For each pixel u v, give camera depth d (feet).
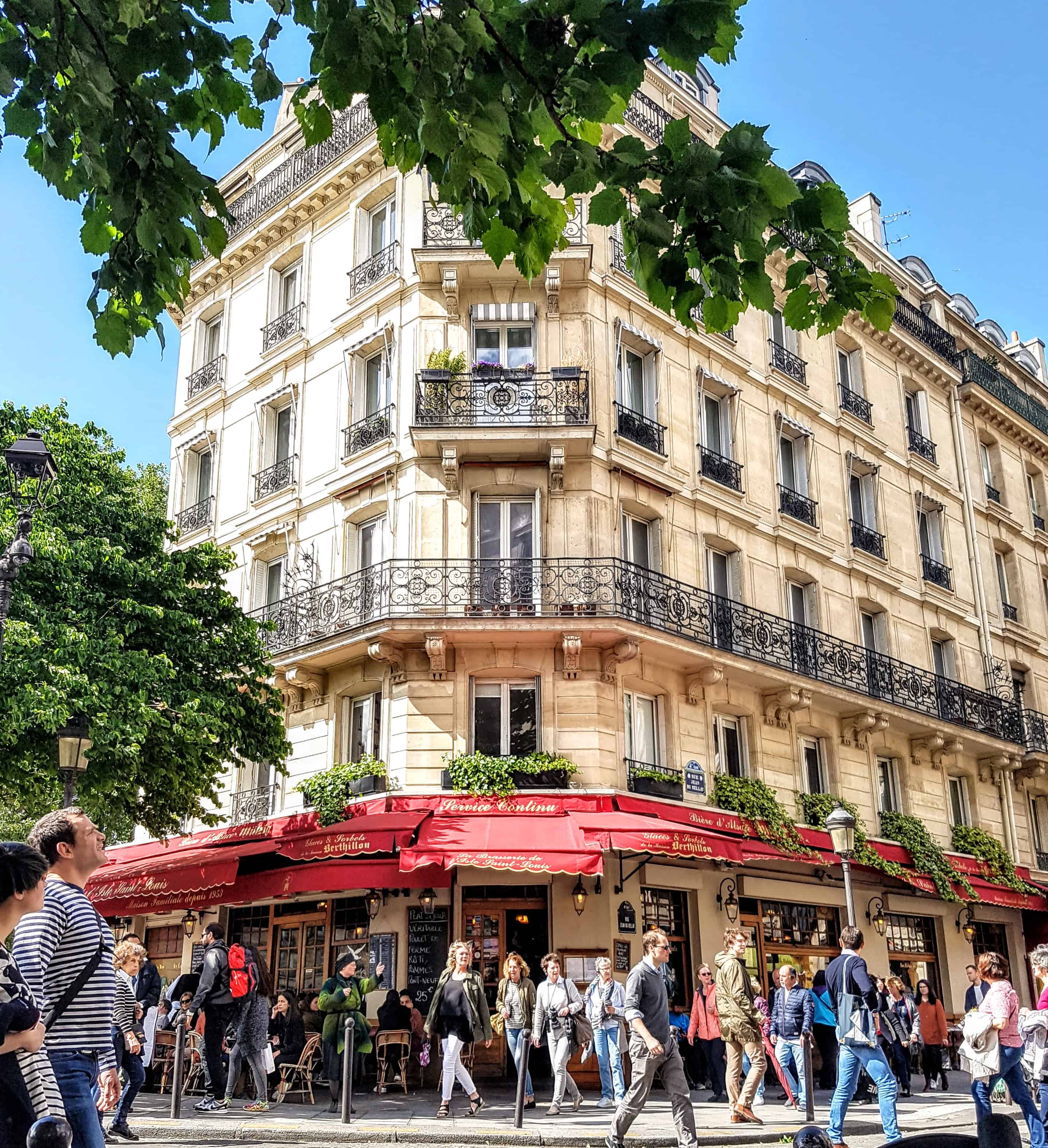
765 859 65.92
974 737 84.23
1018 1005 27.66
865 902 73.87
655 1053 28.60
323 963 61.36
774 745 69.21
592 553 61.52
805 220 12.69
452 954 41.88
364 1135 33.83
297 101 13.74
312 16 12.66
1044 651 102.58
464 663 60.34
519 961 44.47
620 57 12.14
